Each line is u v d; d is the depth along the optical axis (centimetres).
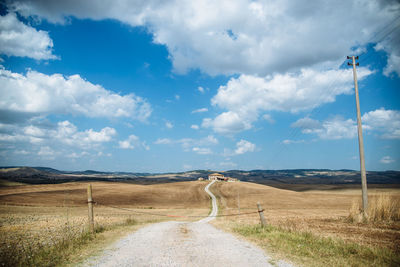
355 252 799
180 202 8800
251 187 12050
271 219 2625
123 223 1786
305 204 7625
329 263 646
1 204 5816
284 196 9638
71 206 6369
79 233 1170
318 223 1806
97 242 954
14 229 1670
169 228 1481
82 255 737
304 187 16488
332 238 1037
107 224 1670
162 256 715
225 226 1589
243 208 7212
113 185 12300
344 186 15775
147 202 8394
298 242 938
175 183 13700
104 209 5800
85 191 9662
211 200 9312
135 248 834
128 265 623
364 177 1941
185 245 884
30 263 671
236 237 1071
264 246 859
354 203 1964
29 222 2283
